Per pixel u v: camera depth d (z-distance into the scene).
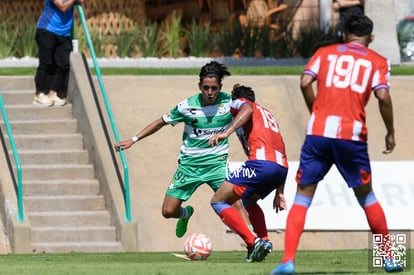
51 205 51.50
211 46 78.31
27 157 53.84
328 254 44.78
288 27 84.88
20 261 40.38
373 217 30.91
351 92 29.69
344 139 29.61
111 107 56.06
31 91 58.12
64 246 49.12
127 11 78.88
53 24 56.78
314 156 29.86
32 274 32.47
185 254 42.84
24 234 48.31
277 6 85.19
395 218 50.56
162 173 52.84
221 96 40.97
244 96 38.00
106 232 50.19
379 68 29.89
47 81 57.19
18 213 48.97
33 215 50.50
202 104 40.75
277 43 78.25
